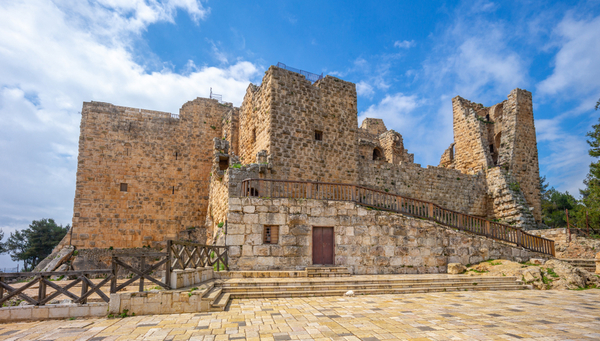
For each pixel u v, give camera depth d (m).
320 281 13.96
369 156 37.50
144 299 9.72
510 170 31.16
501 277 15.97
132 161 29.48
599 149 29.14
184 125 31.86
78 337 7.40
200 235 30.09
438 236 18.23
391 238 17.52
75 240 26.67
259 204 16.31
